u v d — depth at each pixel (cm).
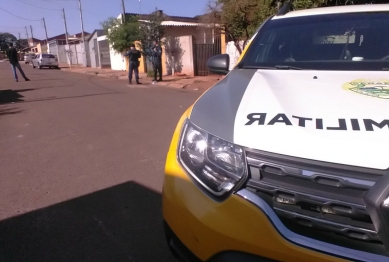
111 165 466
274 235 153
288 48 286
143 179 418
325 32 288
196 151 186
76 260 273
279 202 155
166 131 632
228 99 206
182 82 1491
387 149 139
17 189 399
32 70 2964
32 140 598
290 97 193
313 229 149
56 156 509
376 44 266
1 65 4150
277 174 153
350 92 193
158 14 1933
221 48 1745
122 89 1328
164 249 284
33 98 1111
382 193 131
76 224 323
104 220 329
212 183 174
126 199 369
